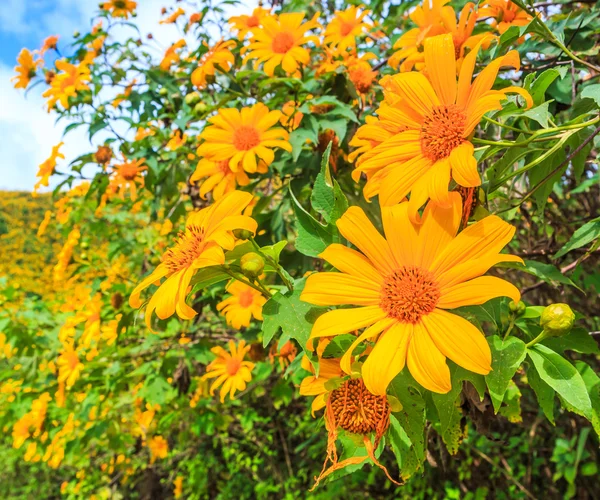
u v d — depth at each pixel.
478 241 0.25
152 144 0.90
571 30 0.45
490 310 0.28
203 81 0.68
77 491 1.66
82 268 1.18
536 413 0.91
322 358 0.28
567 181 0.71
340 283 0.26
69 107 0.91
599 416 0.26
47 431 1.22
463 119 0.27
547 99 0.43
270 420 1.39
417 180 0.27
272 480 1.39
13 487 1.98
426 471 1.00
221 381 0.85
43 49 1.07
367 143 0.35
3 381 1.50
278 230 0.63
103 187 0.95
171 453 1.47
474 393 0.32
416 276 0.25
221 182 0.58
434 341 0.23
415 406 0.25
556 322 0.25
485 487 0.96
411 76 0.29
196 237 0.30
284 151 0.63
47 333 1.19
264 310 0.28
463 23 0.41
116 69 0.94
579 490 0.92
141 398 1.15
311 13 0.88
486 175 0.34
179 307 0.27
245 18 0.72
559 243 0.68
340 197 0.29
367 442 0.25
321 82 0.68
